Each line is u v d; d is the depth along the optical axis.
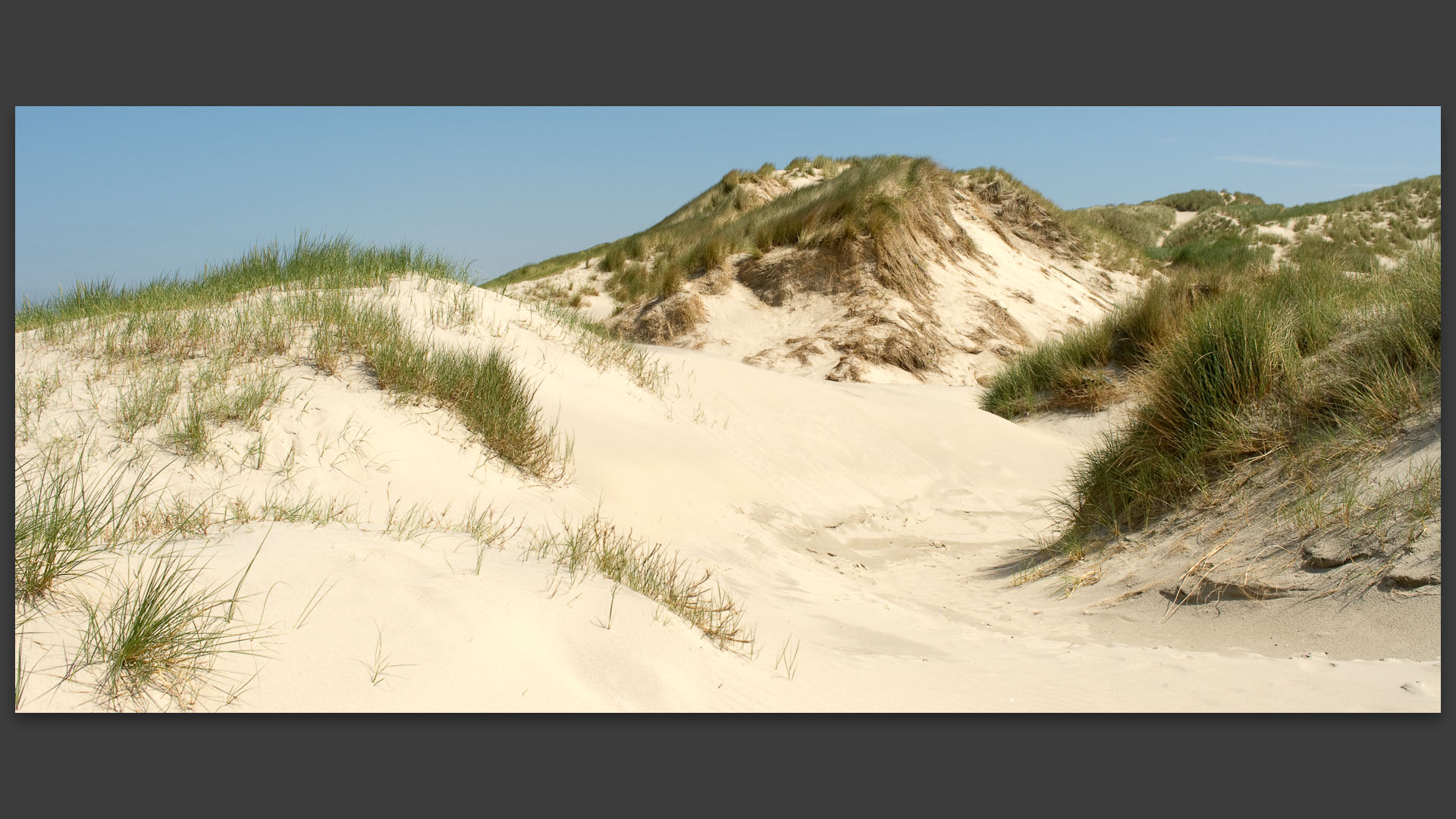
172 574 3.25
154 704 2.69
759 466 8.48
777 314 18.05
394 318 8.09
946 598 6.12
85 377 6.47
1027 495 8.98
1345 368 6.15
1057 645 4.76
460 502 5.99
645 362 9.90
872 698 3.79
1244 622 4.66
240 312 7.78
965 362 16.73
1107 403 11.64
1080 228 24.83
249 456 5.82
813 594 5.99
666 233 24.83
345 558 3.67
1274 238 30.58
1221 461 6.19
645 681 3.36
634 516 6.91
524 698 3.07
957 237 20.58
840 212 18.89
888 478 9.10
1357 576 4.50
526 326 9.55
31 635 2.75
